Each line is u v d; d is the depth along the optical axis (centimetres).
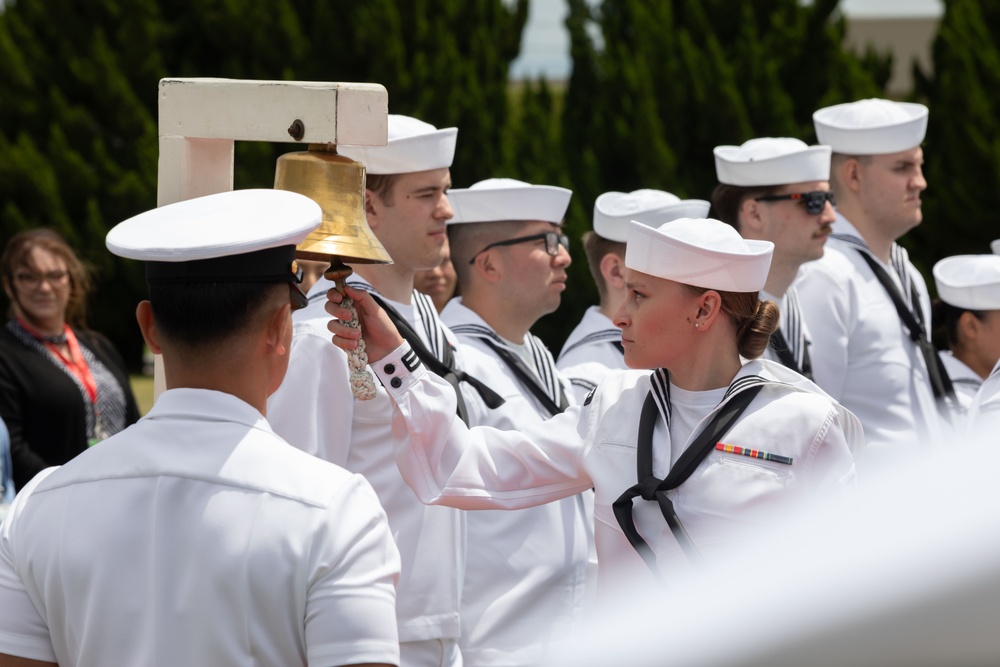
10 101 2986
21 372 1135
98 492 427
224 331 432
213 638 408
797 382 571
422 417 595
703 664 254
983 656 209
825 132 1096
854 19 4469
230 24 2920
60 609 425
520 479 599
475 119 2748
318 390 668
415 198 755
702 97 2712
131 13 3002
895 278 1096
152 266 436
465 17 2952
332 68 2889
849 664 223
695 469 540
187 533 415
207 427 431
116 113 2978
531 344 907
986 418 653
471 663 767
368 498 431
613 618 309
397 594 695
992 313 1098
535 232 878
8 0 3119
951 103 2725
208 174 555
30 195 2911
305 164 514
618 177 2808
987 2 2923
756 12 2902
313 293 729
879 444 1036
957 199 2697
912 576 221
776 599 245
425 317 784
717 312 554
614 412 577
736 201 1015
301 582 408
